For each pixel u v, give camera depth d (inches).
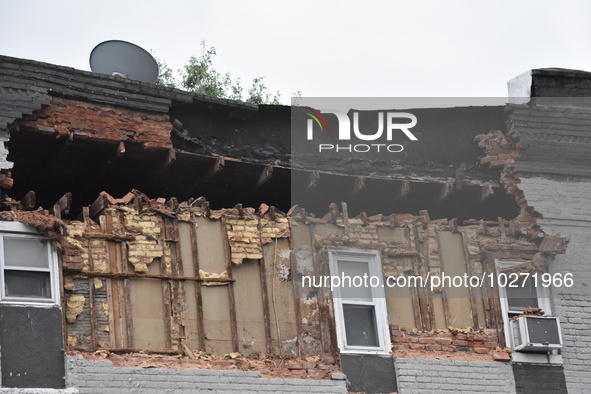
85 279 722.2
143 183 836.6
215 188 852.6
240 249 778.8
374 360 780.6
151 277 742.5
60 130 764.6
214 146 849.5
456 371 793.6
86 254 728.3
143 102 804.6
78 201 851.4
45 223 709.9
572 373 824.9
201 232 775.7
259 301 775.1
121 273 731.4
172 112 837.8
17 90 756.0
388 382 777.6
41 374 679.7
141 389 700.7
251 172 836.6
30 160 797.9
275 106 882.8
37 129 757.3
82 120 776.9
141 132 794.8
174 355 727.1
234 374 733.3
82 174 821.2
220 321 756.6
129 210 754.2
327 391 754.2
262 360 754.8
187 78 1272.1
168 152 798.5
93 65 851.4
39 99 761.6
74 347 700.0
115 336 716.7
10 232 705.0
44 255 711.7
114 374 696.4
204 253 770.8
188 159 814.5
